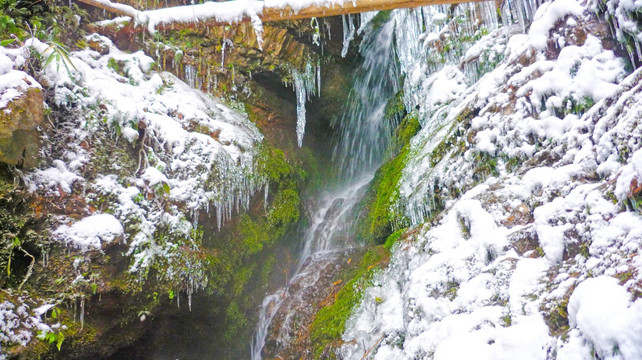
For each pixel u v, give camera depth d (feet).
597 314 5.89
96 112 12.03
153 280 11.93
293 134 20.81
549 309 7.14
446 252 10.21
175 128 13.55
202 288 13.30
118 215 11.50
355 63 21.49
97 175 11.58
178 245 12.55
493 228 9.62
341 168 22.65
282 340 14.94
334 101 21.77
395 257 12.80
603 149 8.30
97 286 10.74
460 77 15.88
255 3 13.70
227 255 14.32
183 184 13.04
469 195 10.76
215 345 14.88
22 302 9.65
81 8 14.71
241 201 14.83
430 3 12.71
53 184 10.62
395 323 11.55
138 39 15.84
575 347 6.17
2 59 9.93
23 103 9.62
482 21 15.90
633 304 5.64
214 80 17.58
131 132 12.46
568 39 10.55
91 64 13.34
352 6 12.98
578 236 7.77
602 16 10.09
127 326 12.24
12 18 11.87
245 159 15.14
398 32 19.84
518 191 9.71
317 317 14.34
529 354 6.85
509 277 8.36
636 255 6.27
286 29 18.63
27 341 9.38
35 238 10.07
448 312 9.03
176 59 16.24
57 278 10.28
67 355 10.46
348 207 18.43
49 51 11.48
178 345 14.11
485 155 11.51
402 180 14.84
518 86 11.28
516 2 13.99
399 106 20.21
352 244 16.69
